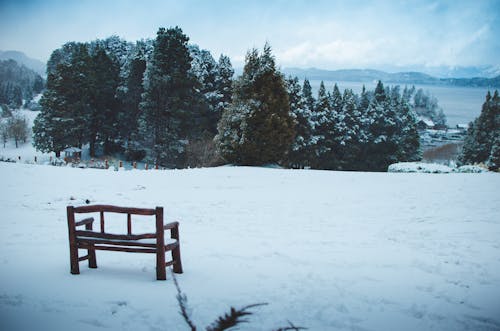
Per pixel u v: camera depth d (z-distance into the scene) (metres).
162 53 46.16
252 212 14.59
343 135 53.41
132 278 7.00
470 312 5.98
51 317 5.27
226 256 8.95
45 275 7.04
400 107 66.06
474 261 8.68
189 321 4.52
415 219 13.53
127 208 6.92
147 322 5.20
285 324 5.33
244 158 30.77
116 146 59.59
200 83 49.31
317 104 52.31
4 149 59.31
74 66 53.12
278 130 30.78
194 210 14.61
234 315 4.20
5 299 5.85
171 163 45.62
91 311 5.49
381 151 60.62
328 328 5.30
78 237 7.13
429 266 8.30
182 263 8.27
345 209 15.36
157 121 46.62
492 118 57.53
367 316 5.76
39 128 52.56
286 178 22.72
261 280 7.27
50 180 19.30
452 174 25.47
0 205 14.37
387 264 8.49
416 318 5.75
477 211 14.50
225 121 31.70
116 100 56.97
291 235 11.34
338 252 9.52
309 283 7.17
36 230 11.09
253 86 30.75
